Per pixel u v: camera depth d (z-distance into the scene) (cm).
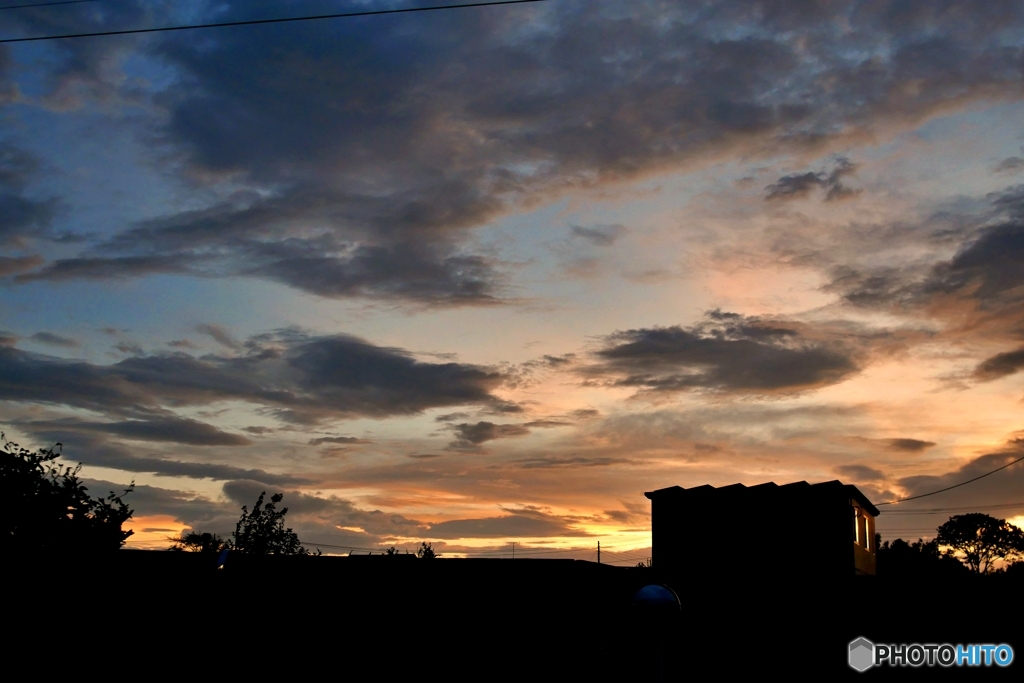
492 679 2227
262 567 2319
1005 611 2241
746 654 2428
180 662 2088
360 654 2252
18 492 1803
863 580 2414
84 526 1886
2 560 1753
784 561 3431
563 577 2334
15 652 1748
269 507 4347
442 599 2316
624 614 2458
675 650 2434
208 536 4328
